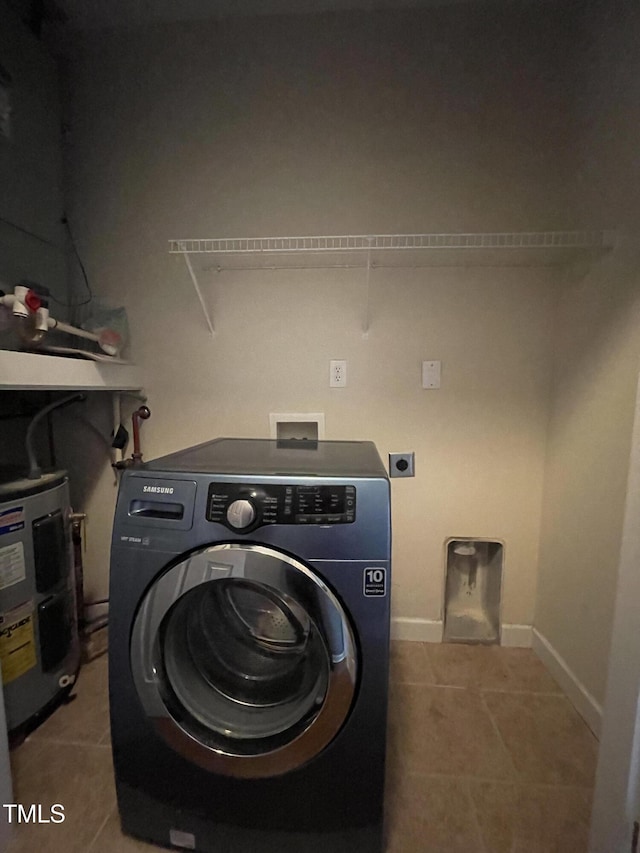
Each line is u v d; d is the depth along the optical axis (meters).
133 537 0.88
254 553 0.83
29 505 1.26
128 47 1.65
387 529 0.83
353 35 1.58
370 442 1.55
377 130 1.60
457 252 1.62
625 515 0.83
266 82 1.62
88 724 1.33
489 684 1.51
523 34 1.53
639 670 0.80
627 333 1.21
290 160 1.64
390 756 1.21
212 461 1.07
